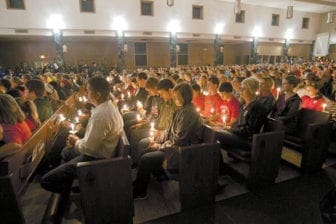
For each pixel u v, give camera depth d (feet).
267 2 51.57
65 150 8.52
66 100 16.89
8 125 7.25
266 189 8.38
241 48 63.57
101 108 6.87
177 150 7.39
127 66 52.95
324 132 8.95
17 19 35.88
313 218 6.92
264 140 7.79
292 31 60.29
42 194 8.36
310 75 14.01
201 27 48.34
